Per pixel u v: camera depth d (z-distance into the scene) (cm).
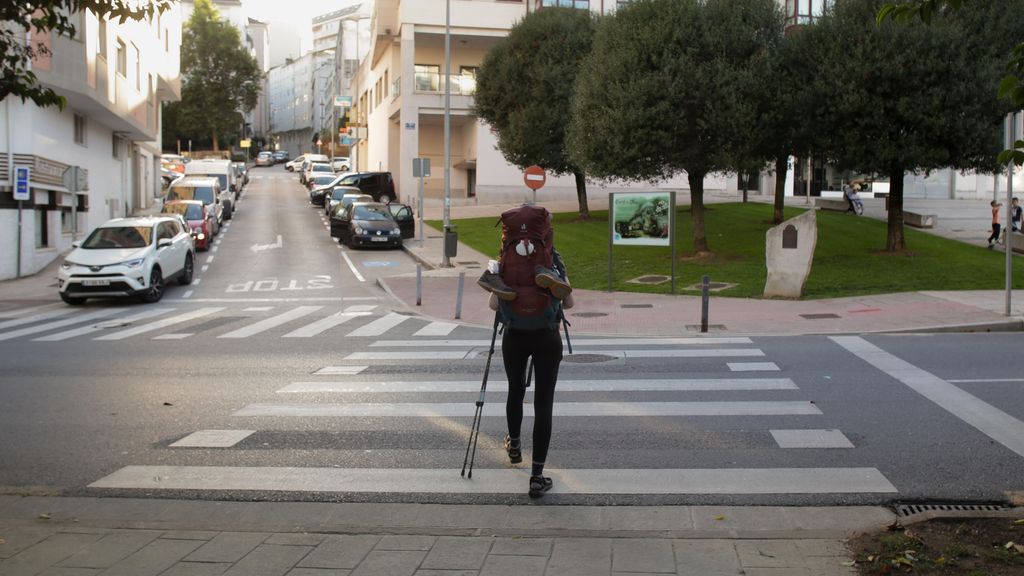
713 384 922
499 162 4412
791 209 3462
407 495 582
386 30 4881
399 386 936
